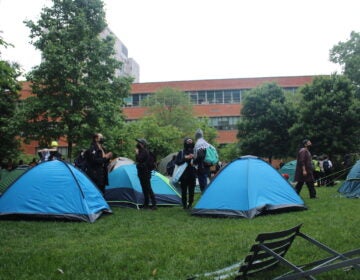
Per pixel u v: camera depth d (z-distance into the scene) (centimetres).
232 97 6391
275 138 3972
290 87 6141
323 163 2239
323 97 3319
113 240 688
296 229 473
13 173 1572
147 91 6450
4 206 914
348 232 713
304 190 1759
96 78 2297
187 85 6475
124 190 1172
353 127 3247
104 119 2309
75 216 884
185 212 1029
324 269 395
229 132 6331
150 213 1014
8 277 482
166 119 4725
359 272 475
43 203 905
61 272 500
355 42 3647
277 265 504
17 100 2798
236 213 923
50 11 2275
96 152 1080
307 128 3353
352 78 3603
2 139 2727
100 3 2338
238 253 584
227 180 986
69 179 935
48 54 2127
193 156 1093
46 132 2231
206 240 674
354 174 1457
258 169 1015
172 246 630
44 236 727
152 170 1159
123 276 484
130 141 2762
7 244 663
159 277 482
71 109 2202
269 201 976
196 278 473
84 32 2253
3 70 1135
